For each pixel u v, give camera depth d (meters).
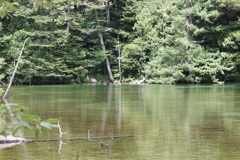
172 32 35.44
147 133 10.21
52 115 13.70
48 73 37.22
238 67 37.16
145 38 38.59
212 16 35.62
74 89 29.17
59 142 9.10
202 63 35.69
